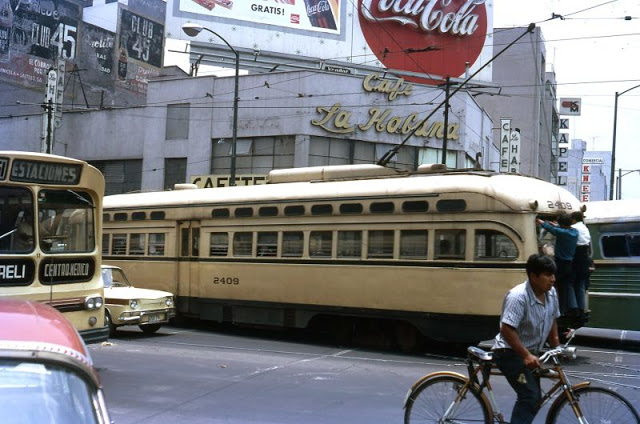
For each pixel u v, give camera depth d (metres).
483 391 5.63
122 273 14.84
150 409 7.61
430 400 5.78
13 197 8.04
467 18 39.97
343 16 39.03
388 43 39.19
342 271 12.78
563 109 66.38
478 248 11.26
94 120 38.16
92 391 3.09
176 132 35.44
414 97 34.12
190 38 37.69
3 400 2.88
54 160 8.41
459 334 11.38
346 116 32.78
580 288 11.46
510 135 42.50
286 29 38.56
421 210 11.91
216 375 9.67
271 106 33.06
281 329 15.66
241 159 33.56
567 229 10.99
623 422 5.21
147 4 60.41
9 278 7.89
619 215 13.39
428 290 11.67
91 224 8.96
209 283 15.04
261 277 14.08
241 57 38.28
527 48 52.91
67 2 52.91
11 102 49.06
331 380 9.39
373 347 12.92
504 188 11.23
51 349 3.09
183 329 15.72
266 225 14.12
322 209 13.22
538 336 5.36
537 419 7.15
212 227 15.14
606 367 10.85
